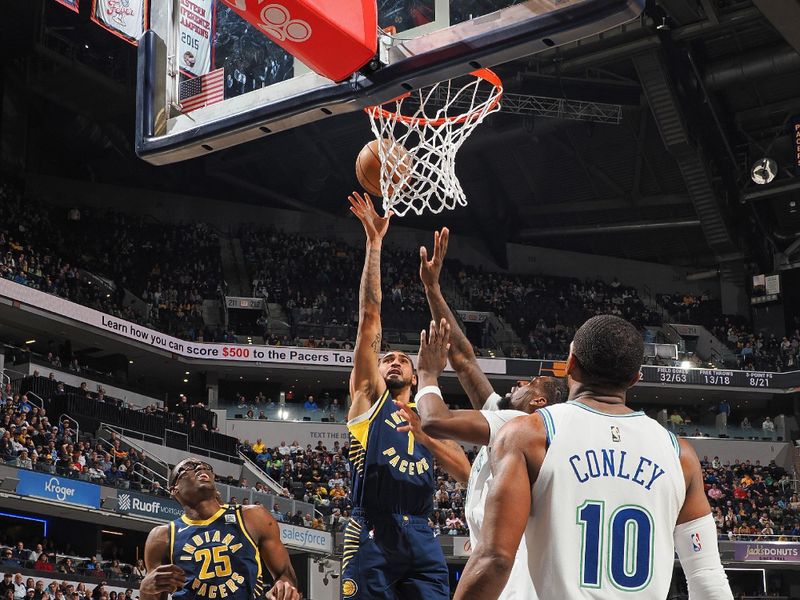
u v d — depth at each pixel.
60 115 35.31
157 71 5.69
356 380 5.32
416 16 4.74
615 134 36.59
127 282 35.19
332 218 40.91
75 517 23.00
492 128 35.56
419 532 5.18
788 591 29.81
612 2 4.15
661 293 42.16
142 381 35.25
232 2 4.49
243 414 32.06
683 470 2.72
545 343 37.50
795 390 36.22
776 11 26.66
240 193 40.41
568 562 2.55
